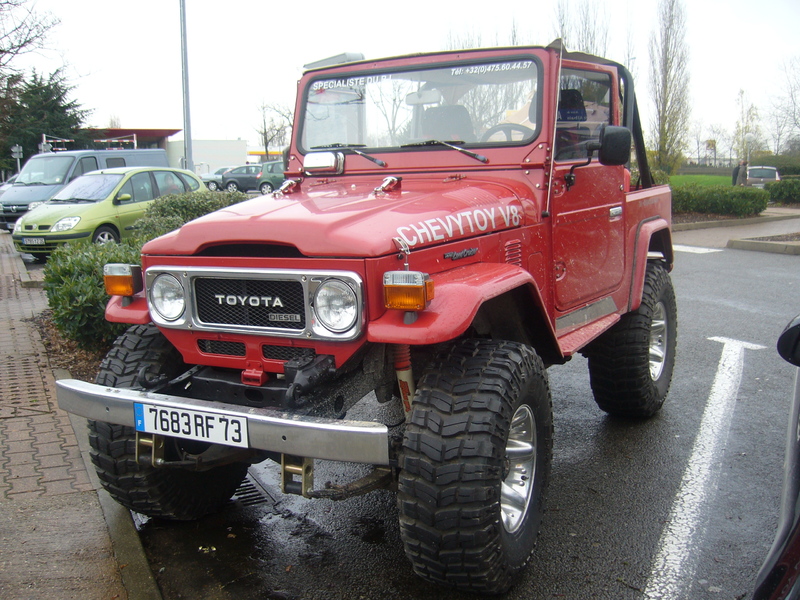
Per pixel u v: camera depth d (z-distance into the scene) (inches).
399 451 104.3
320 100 161.3
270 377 112.2
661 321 191.3
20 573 115.6
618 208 167.6
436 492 97.3
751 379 222.2
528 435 115.6
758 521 134.3
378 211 111.5
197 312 112.7
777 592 73.2
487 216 121.4
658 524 133.9
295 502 146.6
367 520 138.6
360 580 117.4
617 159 133.0
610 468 159.0
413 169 144.8
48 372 223.1
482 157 139.4
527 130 137.5
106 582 113.9
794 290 368.8
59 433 173.3
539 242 135.4
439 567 101.3
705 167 1685.5
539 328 126.6
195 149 1919.3
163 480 125.6
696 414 192.9
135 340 127.6
